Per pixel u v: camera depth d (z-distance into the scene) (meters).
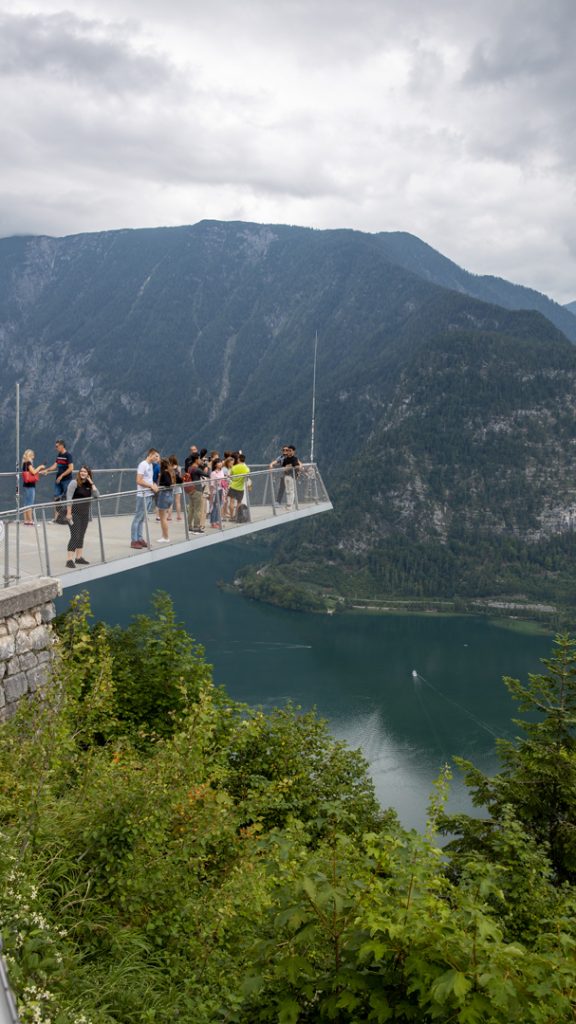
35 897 6.05
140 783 7.80
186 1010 5.98
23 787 7.34
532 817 20.08
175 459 19.83
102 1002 5.72
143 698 17.44
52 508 15.48
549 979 4.12
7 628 12.22
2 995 1.89
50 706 8.39
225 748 15.15
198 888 7.88
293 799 16.27
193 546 20.17
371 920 4.25
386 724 152.25
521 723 22.17
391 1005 4.18
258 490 23.44
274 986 4.59
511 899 12.54
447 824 19.73
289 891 4.70
